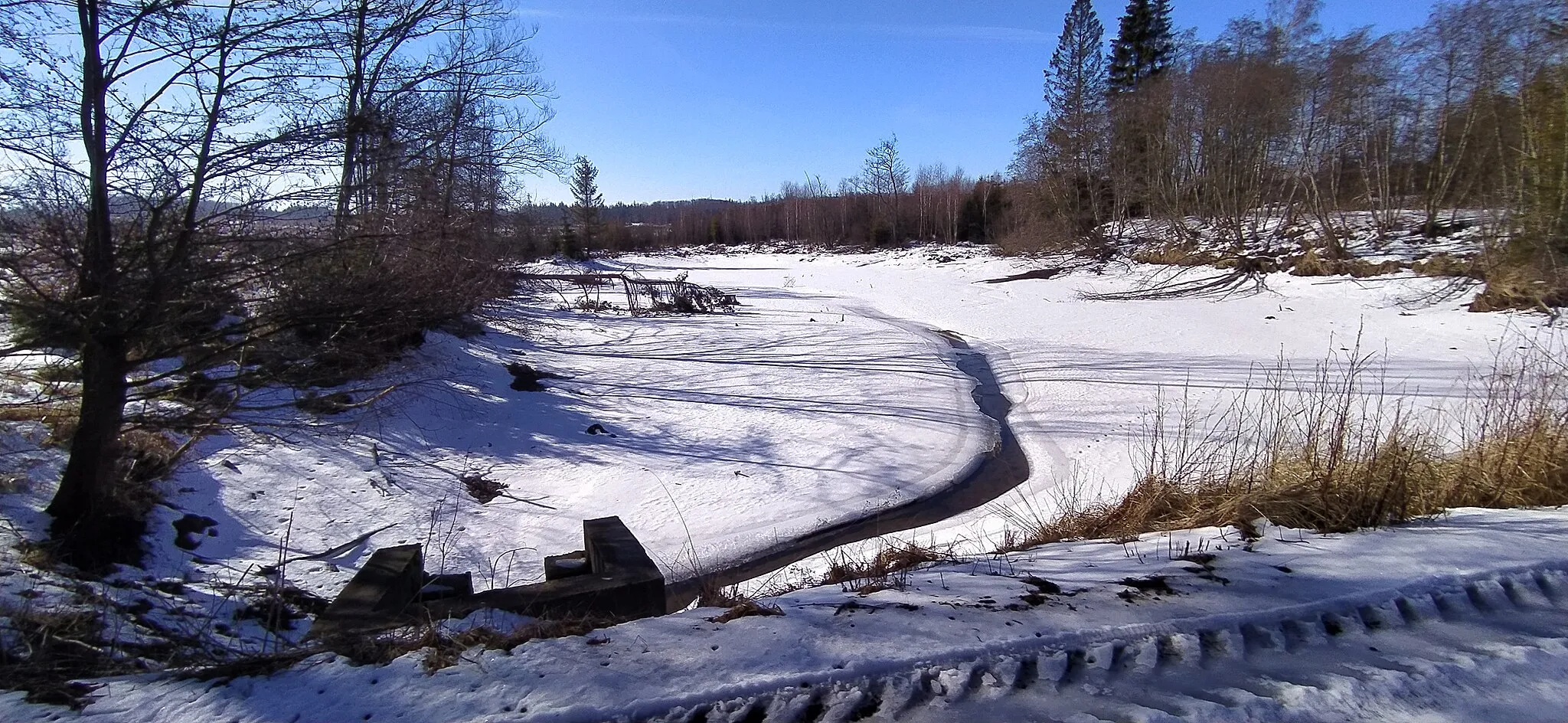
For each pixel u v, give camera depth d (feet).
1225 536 14.57
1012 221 159.74
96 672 11.23
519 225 60.23
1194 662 9.64
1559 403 20.13
